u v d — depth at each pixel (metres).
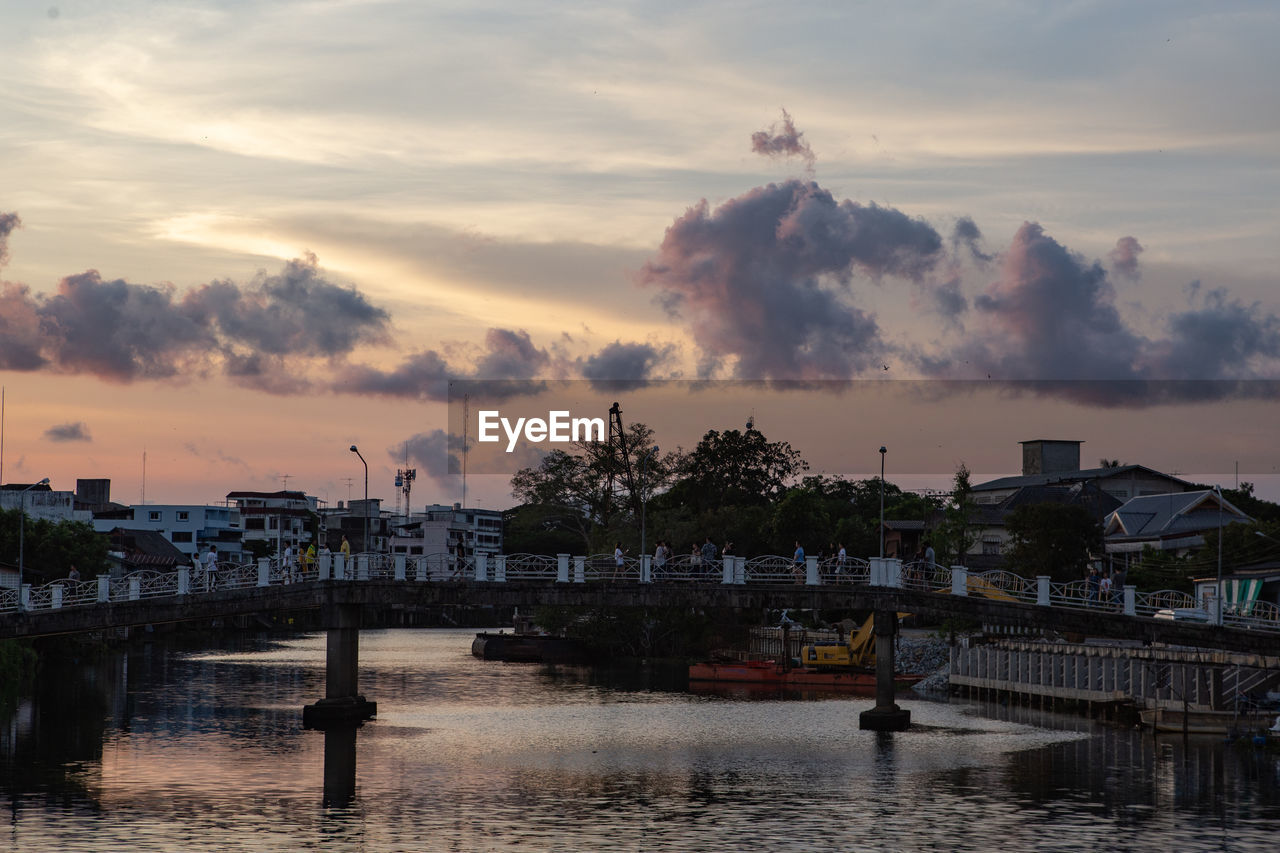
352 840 41.69
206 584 69.25
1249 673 67.75
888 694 69.62
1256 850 40.69
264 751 60.06
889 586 66.81
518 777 53.56
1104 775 53.75
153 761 57.00
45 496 181.38
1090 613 64.12
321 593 69.56
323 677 101.62
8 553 118.00
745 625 130.88
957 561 103.50
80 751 59.78
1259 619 63.88
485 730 68.81
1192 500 114.19
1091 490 132.50
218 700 82.94
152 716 73.62
